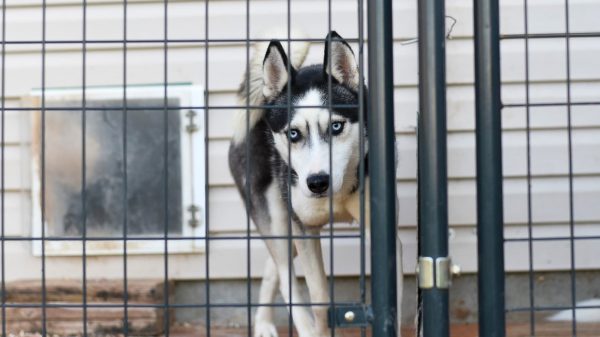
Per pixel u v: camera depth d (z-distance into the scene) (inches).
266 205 133.0
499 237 80.4
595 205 161.5
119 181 168.4
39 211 168.2
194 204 166.4
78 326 148.0
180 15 167.2
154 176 167.9
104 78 168.1
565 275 162.2
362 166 82.3
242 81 148.0
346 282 163.2
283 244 132.1
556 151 161.8
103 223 167.6
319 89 123.3
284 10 166.1
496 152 80.4
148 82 167.8
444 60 79.4
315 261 127.4
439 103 79.2
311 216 126.6
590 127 161.9
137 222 167.5
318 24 165.3
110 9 167.5
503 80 162.4
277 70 127.3
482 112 80.7
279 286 148.6
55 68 168.6
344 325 81.0
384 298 80.3
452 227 161.6
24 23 168.4
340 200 126.9
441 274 79.5
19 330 148.4
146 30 167.8
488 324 80.4
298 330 128.7
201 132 166.7
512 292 162.1
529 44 162.1
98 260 167.2
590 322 151.0
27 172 168.4
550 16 162.2
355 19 164.6
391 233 80.6
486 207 80.4
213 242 166.1
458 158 161.3
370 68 80.9
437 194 79.7
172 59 167.3
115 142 168.4
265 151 132.9
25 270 167.9
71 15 168.6
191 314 166.2
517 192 161.8
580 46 162.2
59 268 168.1
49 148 168.1
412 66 162.2
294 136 122.6
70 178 168.4
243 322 165.0
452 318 162.1
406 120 161.6
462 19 161.3
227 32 166.6
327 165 117.6
